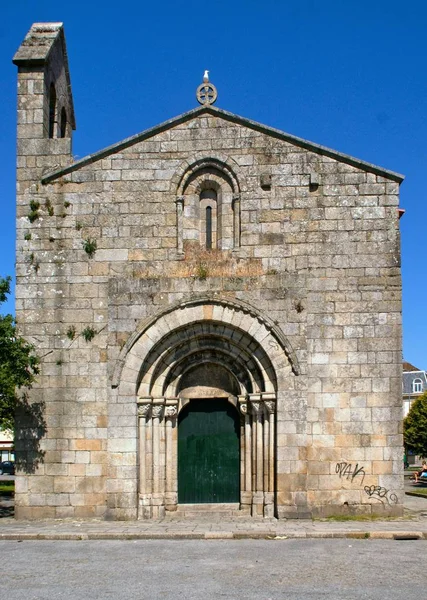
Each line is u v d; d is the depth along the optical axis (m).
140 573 14.77
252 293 23.34
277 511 22.31
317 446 22.66
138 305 23.44
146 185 24.14
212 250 23.83
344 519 22.09
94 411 23.09
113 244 23.89
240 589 13.28
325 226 23.61
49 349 23.45
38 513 22.78
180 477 24.55
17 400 23.25
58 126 27.20
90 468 22.88
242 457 24.12
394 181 23.77
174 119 24.22
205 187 24.62
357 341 23.05
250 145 24.16
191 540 19.05
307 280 23.36
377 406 22.80
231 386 24.75
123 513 22.45
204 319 23.30
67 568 15.39
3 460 82.50
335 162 23.94
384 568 15.15
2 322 22.83
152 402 23.47
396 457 22.58
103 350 23.38
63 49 27.86
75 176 24.27
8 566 15.70
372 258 23.42
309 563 15.70
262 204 23.84
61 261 23.86
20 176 24.42
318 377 22.92
